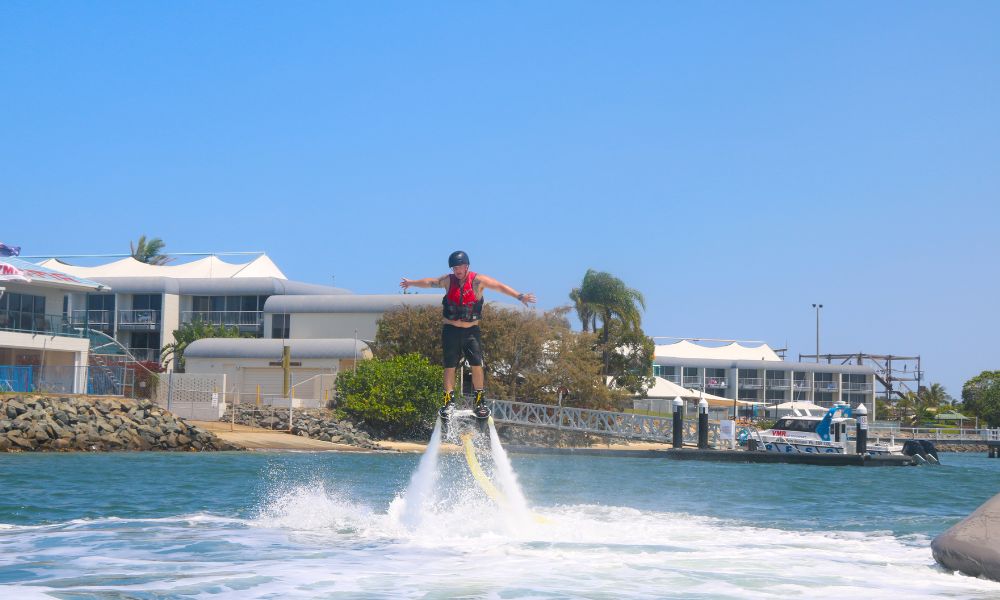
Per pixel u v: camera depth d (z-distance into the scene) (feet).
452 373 38.22
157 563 29.55
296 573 27.53
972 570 28.71
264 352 198.90
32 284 154.71
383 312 213.25
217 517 44.16
